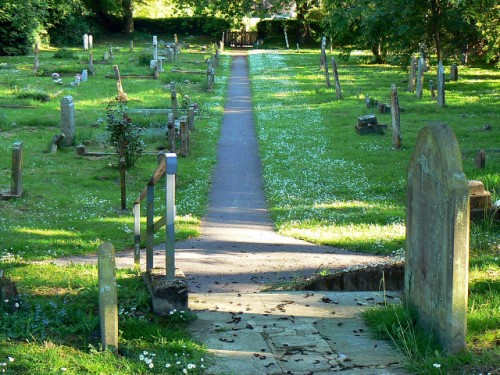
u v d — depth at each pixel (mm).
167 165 7871
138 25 82375
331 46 64750
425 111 34000
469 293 8148
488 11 34688
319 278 10078
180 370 6316
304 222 16312
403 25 40562
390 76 49062
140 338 7062
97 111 34312
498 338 6805
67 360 6250
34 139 27641
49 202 18859
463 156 23125
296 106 37812
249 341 7125
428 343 6793
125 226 16250
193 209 18438
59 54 58156
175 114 31484
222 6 55062
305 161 24609
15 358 6250
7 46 59875
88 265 11039
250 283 10703
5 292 7758
